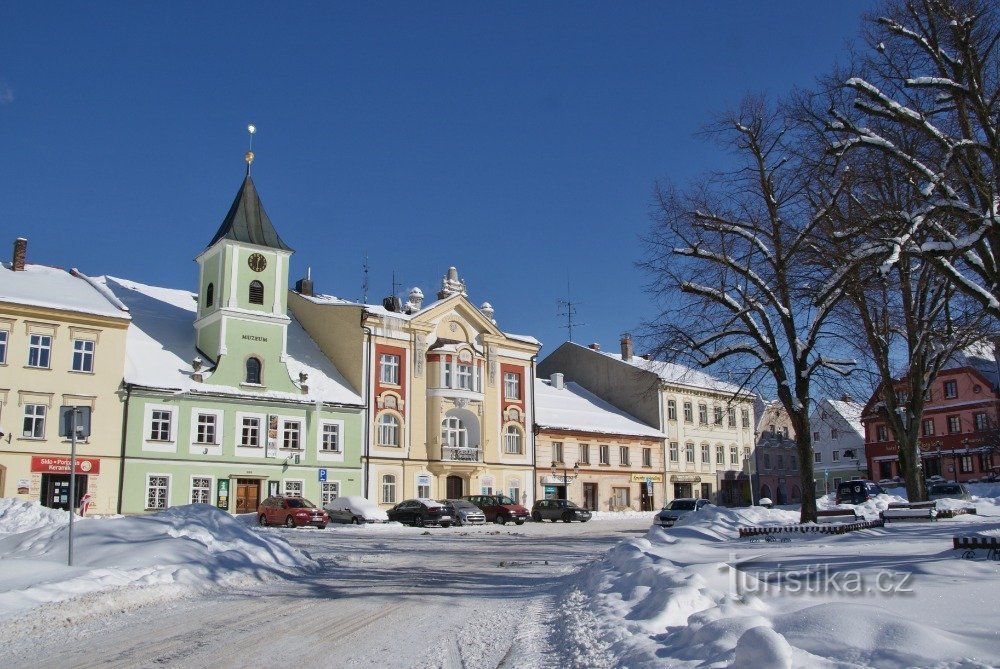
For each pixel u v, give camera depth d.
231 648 10.20
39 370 41.62
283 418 48.69
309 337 56.31
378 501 51.47
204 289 50.97
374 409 52.19
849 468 84.88
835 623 8.37
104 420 42.97
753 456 78.81
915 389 32.88
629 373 72.25
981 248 21.11
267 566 18.23
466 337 57.53
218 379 47.47
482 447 56.50
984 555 14.78
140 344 48.06
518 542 30.59
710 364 29.77
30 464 40.66
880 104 21.59
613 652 9.02
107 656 9.72
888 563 14.05
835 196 23.95
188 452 45.22
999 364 66.06
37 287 44.19
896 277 25.08
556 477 60.78
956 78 22.11
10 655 9.76
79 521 19.31
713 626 8.48
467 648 10.19
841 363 29.16
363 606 13.73
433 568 20.28
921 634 7.80
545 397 67.06
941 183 20.20
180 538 18.34
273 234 51.41
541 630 11.31
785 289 28.50
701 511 29.77
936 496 48.34
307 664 9.34
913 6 22.89
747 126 29.56
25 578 13.94
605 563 17.08
